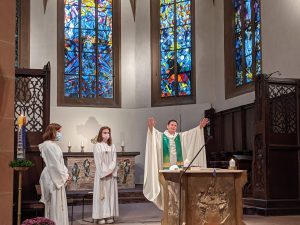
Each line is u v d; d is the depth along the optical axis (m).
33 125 9.43
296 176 10.61
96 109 17.56
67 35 17.77
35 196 9.18
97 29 18.22
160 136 8.88
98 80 18.03
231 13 16.30
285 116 10.73
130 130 17.80
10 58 5.76
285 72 12.37
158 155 8.83
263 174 10.45
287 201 10.27
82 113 17.38
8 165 5.75
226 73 16.08
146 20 18.28
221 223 6.64
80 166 14.54
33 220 5.13
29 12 16.92
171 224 7.16
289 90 11.14
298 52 11.75
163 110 17.56
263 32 13.63
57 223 7.39
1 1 5.65
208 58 17.23
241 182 6.76
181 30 17.80
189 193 6.59
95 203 9.23
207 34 17.34
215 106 16.81
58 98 17.23
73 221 9.64
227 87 16.00
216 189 6.67
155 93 17.95
